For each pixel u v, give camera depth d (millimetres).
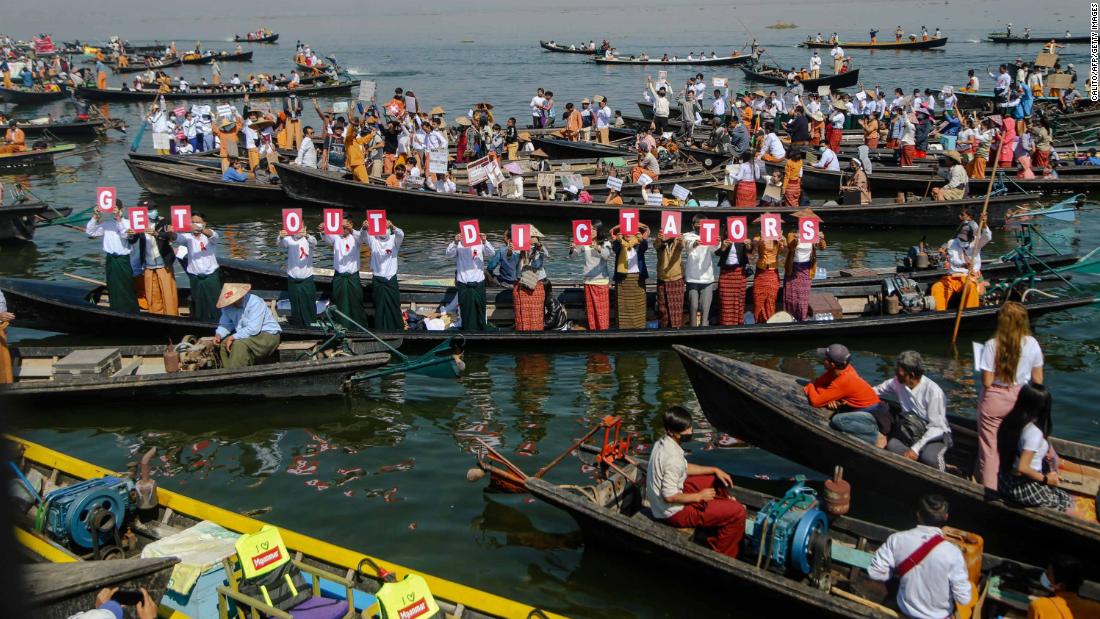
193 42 167250
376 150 31625
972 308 16031
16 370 14414
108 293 17578
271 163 30953
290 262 16188
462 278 16016
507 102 54906
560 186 29156
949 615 7570
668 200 26109
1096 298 16219
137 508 9945
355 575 8836
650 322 17000
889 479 9875
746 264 16219
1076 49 78062
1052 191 29359
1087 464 10398
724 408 11305
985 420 9484
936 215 25297
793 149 29109
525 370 15180
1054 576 7781
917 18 151000
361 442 12750
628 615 8953
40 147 36906
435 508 10938
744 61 74000
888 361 15461
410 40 142875
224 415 13648
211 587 8367
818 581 8547
